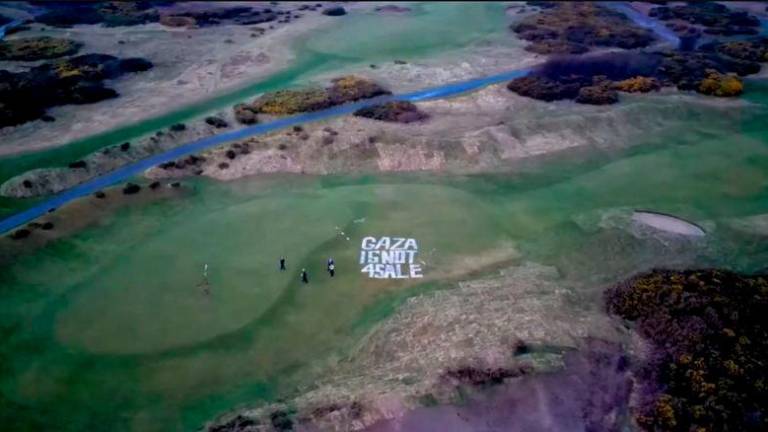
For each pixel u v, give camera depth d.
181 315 54.62
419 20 144.62
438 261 62.56
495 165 81.88
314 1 159.38
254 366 49.94
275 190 75.56
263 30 133.62
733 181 78.12
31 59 109.81
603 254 63.38
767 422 42.19
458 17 147.75
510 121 91.19
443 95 103.19
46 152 81.44
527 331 51.50
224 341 52.06
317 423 43.91
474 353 49.34
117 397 46.94
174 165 78.00
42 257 61.56
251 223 68.19
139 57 115.00
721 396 44.22
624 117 92.88
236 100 99.50
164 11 141.75
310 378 48.94
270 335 52.94
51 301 56.12
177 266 60.88
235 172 78.31
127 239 65.19
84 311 54.88
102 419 45.19
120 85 103.44
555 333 51.41
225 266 60.91
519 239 66.44
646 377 47.34
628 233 66.44
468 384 46.56
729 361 46.97
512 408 44.75
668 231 66.94
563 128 89.25
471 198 74.19
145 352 50.69
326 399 46.03
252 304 56.12
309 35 131.62
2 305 55.41
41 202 71.88
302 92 99.75
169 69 110.88
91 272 60.00
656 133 90.81
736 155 84.44
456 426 43.50
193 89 102.94
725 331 50.09
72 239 64.50
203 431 44.19
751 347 48.94
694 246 64.56
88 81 102.50
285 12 148.12
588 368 48.06
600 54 121.44
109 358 50.09
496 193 75.38
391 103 95.81
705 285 56.00
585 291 57.72
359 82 104.12
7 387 47.38
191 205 71.75
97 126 89.06
